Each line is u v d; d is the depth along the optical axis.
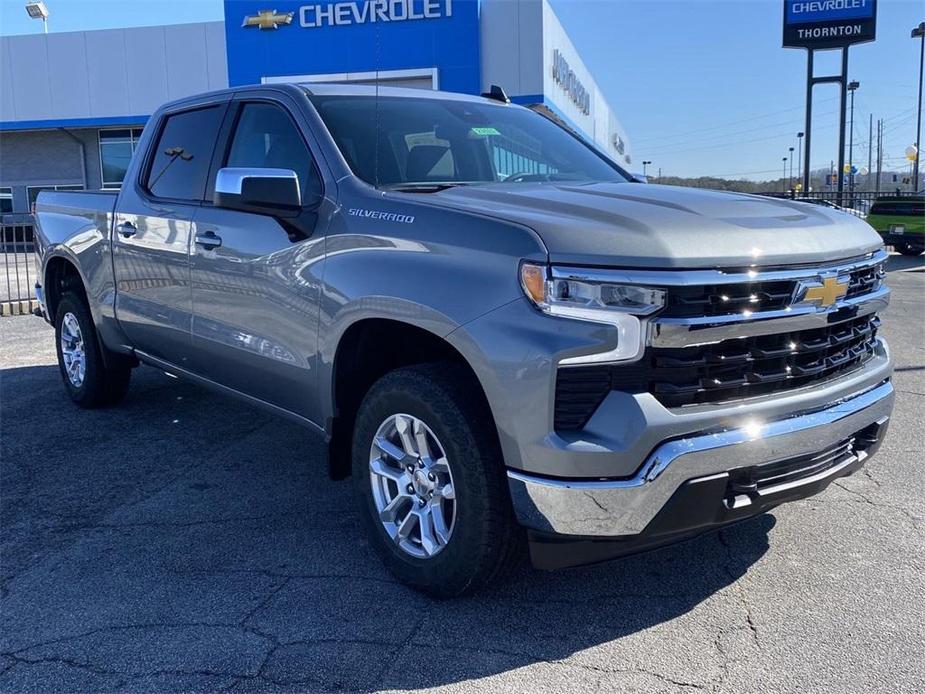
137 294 5.01
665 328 2.69
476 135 4.38
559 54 23.64
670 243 2.75
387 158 3.85
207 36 27.30
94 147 30.42
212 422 5.86
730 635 3.02
